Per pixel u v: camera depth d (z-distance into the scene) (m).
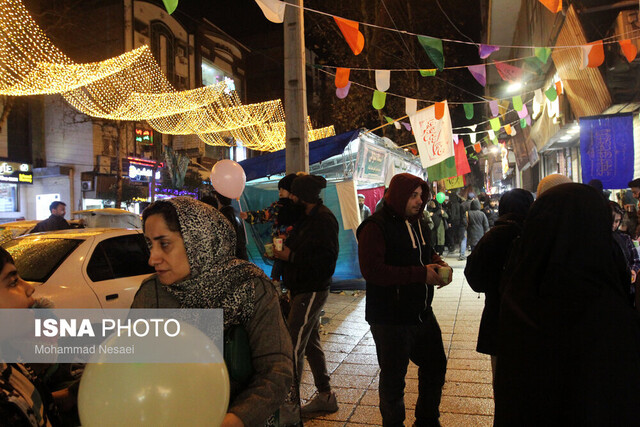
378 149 9.76
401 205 2.86
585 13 7.98
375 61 15.71
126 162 22.81
